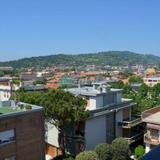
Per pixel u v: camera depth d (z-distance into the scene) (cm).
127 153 4781
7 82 14550
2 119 3691
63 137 5272
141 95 10969
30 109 4100
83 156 4228
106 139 5769
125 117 6353
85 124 5291
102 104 5794
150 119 4869
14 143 3828
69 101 4816
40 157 4156
